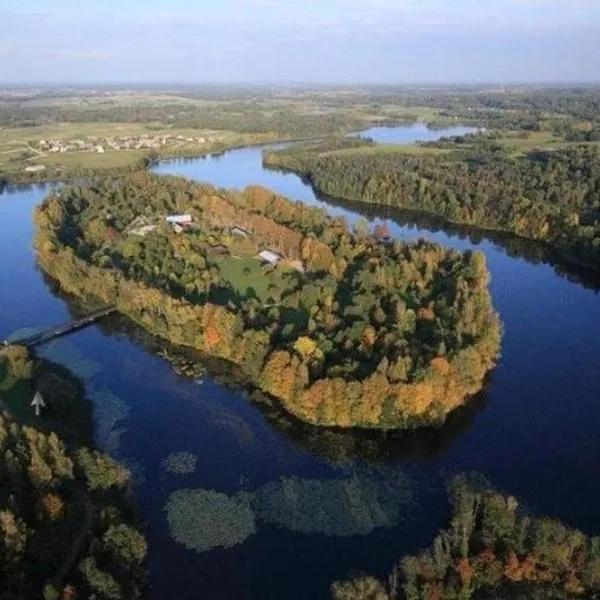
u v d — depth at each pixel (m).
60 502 110.06
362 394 145.62
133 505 121.81
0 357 165.12
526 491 127.75
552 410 156.00
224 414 154.25
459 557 106.25
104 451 140.00
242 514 122.44
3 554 99.81
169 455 139.62
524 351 184.75
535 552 105.12
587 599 100.94
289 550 114.31
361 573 108.94
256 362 165.50
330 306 187.12
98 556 103.44
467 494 118.38
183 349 183.75
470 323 173.50
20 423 138.75
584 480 131.25
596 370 174.38
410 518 121.31
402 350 157.88
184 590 106.12
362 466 136.88
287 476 133.62
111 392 163.00
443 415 148.62
